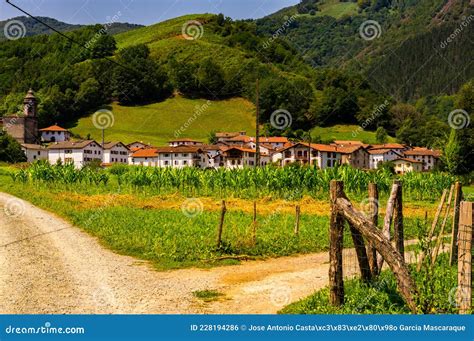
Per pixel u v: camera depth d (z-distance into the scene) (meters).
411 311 9.33
